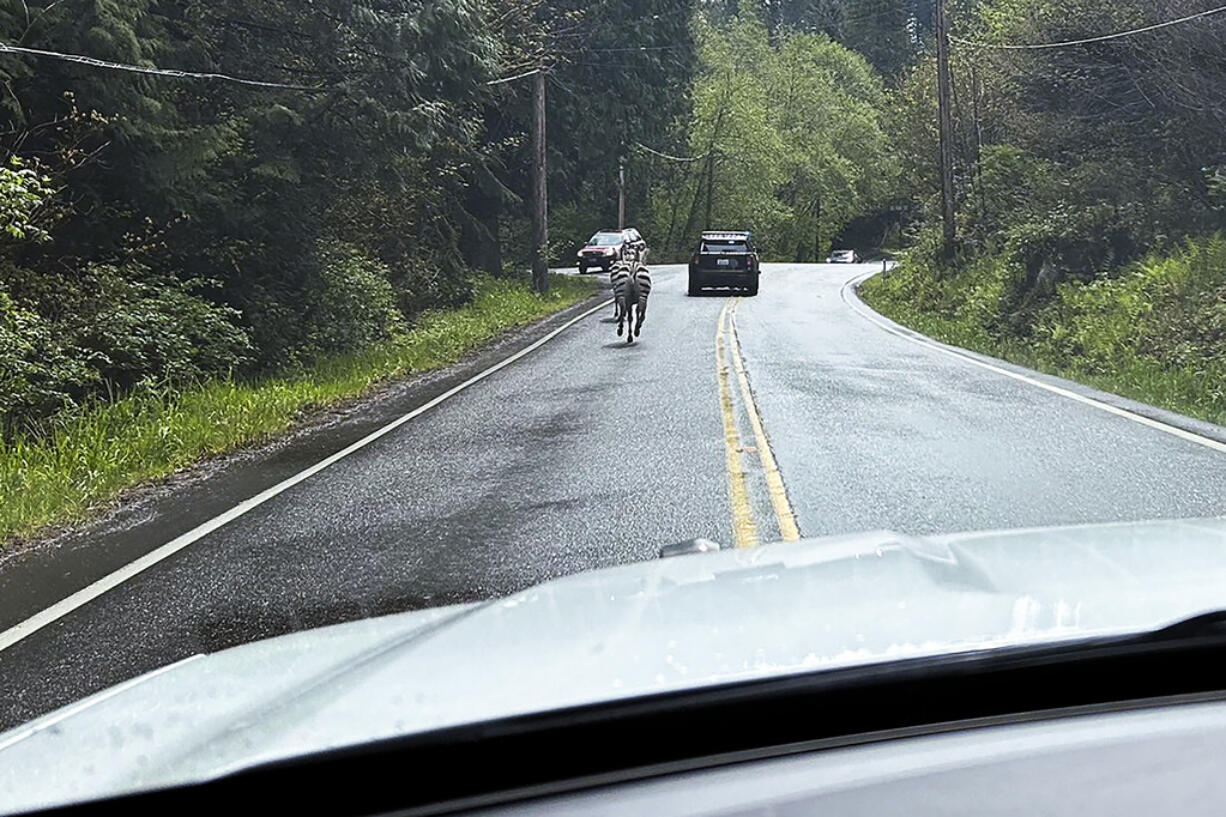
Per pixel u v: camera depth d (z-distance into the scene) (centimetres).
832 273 4691
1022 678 161
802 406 1147
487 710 151
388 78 1689
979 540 265
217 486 866
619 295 1931
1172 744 146
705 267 3172
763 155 7556
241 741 157
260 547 665
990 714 159
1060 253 2295
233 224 1608
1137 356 1617
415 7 1730
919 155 4041
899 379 1381
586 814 137
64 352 1204
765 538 627
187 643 496
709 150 7444
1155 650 164
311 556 636
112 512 793
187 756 156
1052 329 2017
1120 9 2309
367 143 1742
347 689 173
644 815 135
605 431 1033
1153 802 131
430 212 2662
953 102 3712
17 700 435
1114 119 2489
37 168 1295
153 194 1447
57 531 739
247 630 509
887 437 955
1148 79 2244
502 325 2345
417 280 2534
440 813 143
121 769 158
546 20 3228
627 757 150
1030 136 2823
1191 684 166
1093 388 1302
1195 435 962
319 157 1756
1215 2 2000
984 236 3117
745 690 152
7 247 1259
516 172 3481
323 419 1212
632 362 1620
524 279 3516
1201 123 2142
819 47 9044
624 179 4153
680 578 237
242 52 1720
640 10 3584
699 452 903
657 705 150
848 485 762
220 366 1458
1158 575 213
